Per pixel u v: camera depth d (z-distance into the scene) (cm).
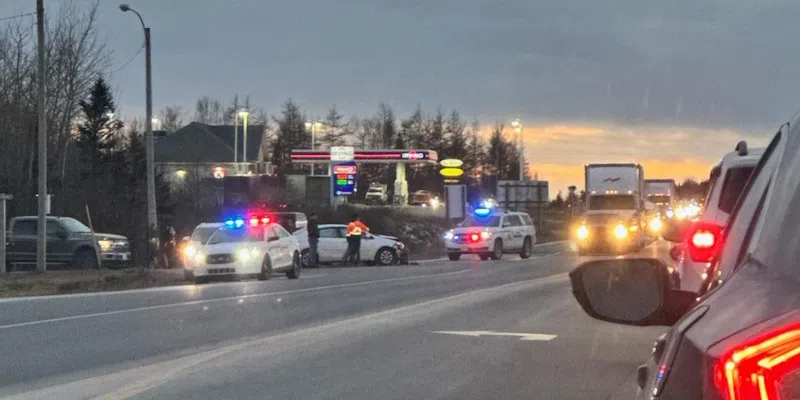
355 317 1658
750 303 274
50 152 4475
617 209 4288
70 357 1195
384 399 920
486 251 3925
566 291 2158
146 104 3400
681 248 1185
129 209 4103
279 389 974
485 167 9962
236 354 1215
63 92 4547
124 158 5738
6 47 4356
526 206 6612
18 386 995
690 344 283
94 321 1587
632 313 427
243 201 4822
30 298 2056
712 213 1026
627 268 431
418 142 9806
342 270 3244
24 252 3203
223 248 2612
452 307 1817
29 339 1360
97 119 5638
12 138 4244
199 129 9550
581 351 1217
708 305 306
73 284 2364
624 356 1171
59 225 3231
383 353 1216
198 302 1945
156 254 3353
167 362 1157
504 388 971
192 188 5553
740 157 1042
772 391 236
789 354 237
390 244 3675
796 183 303
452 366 1111
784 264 279
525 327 1481
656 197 6234
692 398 270
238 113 8700
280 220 3588
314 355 1204
